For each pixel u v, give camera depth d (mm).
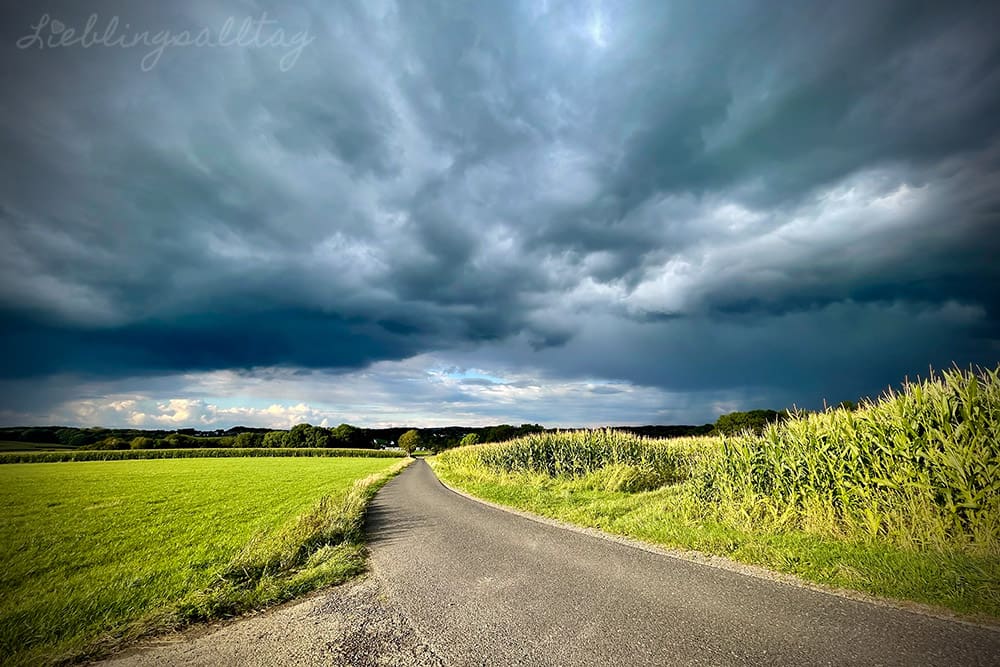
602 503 11586
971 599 4168
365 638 4238
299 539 8797
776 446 8773
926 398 6742
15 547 10891
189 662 3965
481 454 27438
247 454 90000
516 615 4562
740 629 3924
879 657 3309
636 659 3480
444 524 10688
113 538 11852
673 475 16453
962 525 5941
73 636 4910
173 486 27562
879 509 6812
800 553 6027
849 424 7527
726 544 6863
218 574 6617
